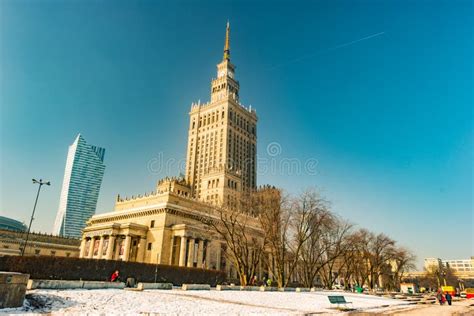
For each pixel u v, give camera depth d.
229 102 175.00
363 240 86.88
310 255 68.38
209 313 20.66
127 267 53.72
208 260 91.94
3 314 15.86
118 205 115.12
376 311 28.52
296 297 40.50
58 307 19.48
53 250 120.25
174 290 39.34
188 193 143.38
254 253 71.19
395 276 109.44
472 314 27.75
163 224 89.31
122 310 20.16
